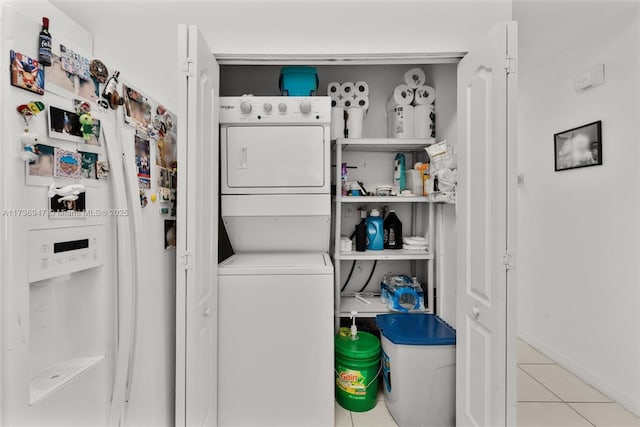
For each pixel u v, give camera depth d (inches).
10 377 27.5
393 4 76.0
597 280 103.7
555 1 109.4
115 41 74.8
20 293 28.2
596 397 98.5
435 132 104.1
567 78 114.7
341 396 90.6
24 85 28.7
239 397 76.0
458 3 75.7
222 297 75.8
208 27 75.9
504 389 58.6
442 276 98.4
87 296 38.0
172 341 63.1
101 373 38.4
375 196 102.0
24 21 28.9
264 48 76.2
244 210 85.8
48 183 31.0
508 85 57.2
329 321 77.0
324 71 116.4
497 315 58.6
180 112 56.8
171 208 61.7
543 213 127.8
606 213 100.3
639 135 89.9
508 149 57.6
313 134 85.4
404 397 80.7
